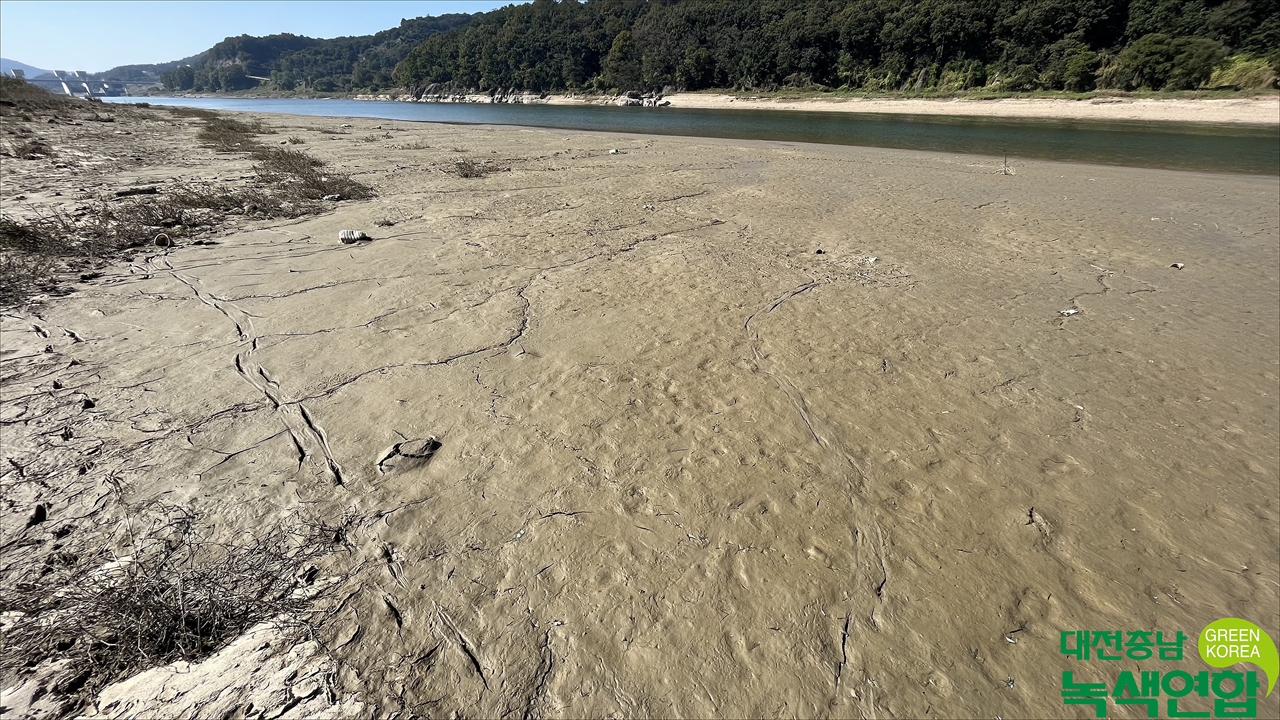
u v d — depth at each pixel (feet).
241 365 13.32
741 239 23.62
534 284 18.39
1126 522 9.09
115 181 33.96
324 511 9.10
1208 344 14.71
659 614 7.54
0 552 8.18
